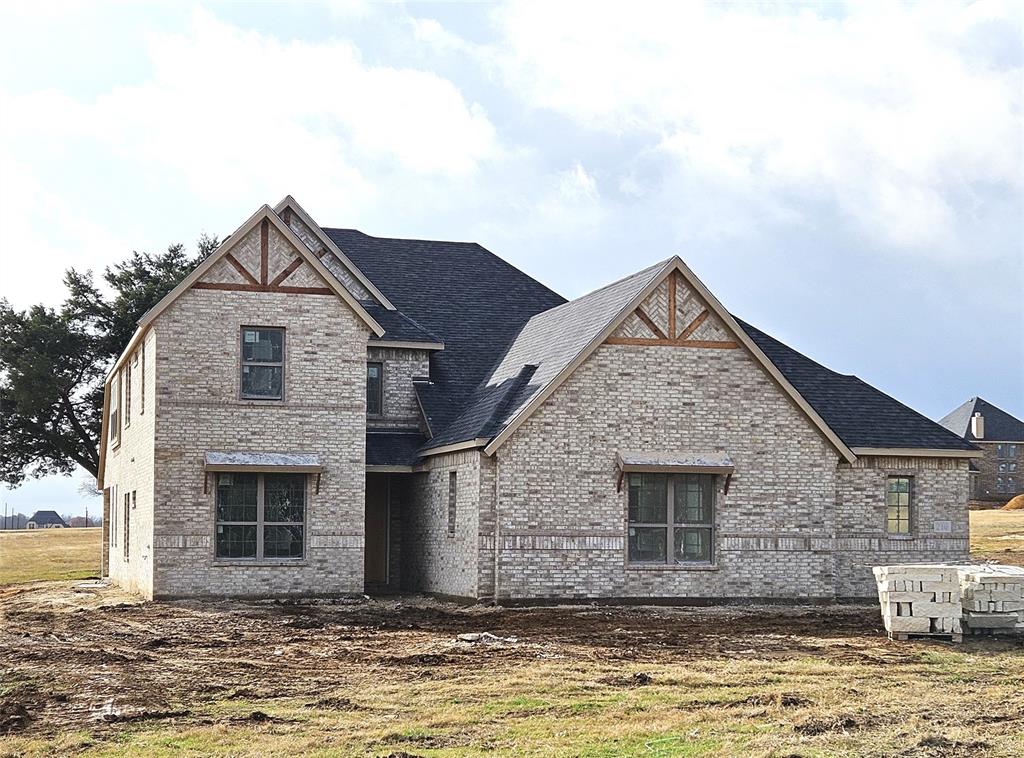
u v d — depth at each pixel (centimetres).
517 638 2162
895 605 2170
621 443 2819
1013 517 6919
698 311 2883
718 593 2850
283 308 2941
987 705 1554
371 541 3331
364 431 2981
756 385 2903
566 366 2783
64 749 1310
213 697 1594
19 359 5034
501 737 1370
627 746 1328
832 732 1392
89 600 3034
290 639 2155
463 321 3650
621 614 2598
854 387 3244
